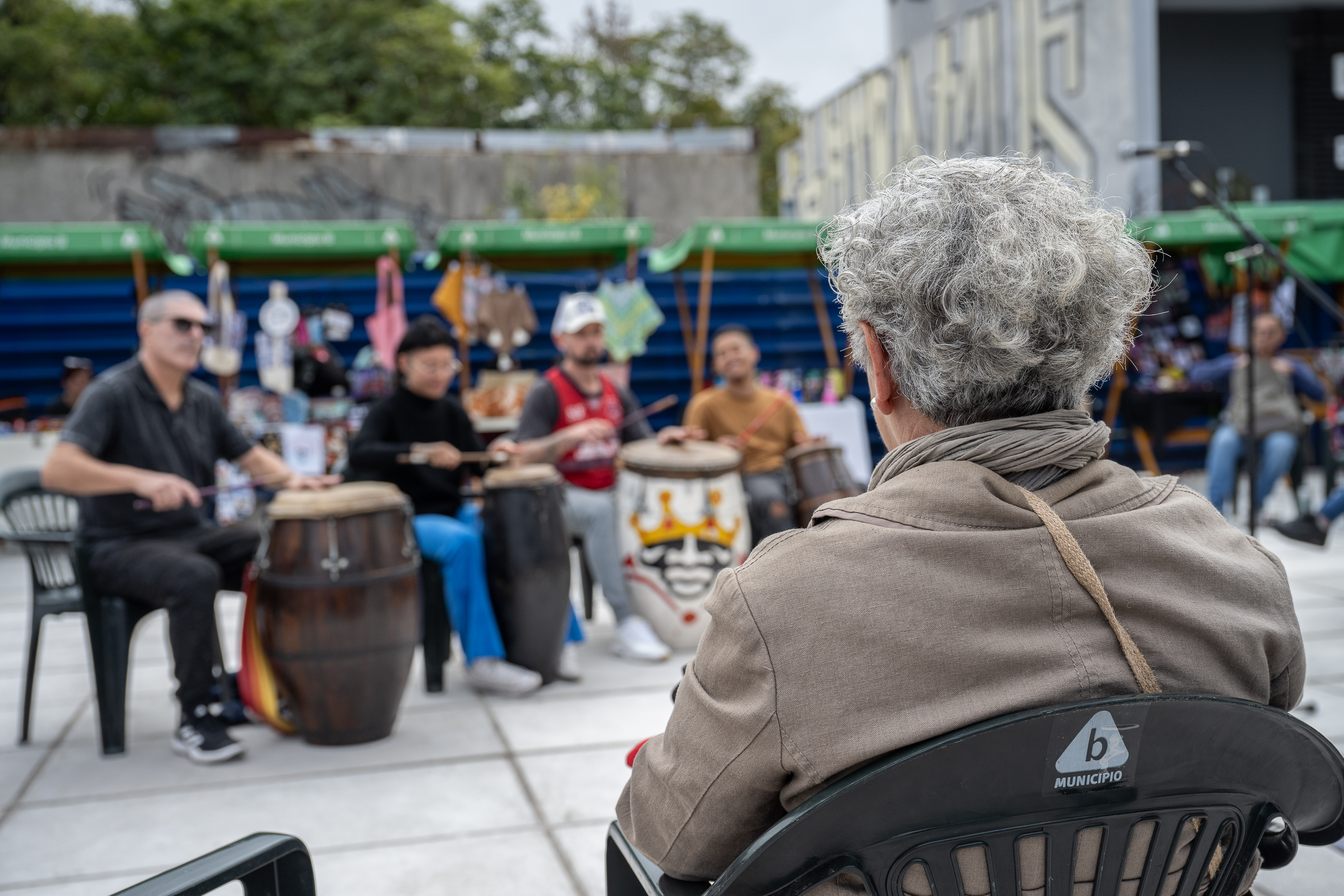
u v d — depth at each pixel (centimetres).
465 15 2848
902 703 79
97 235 630
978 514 83
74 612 308
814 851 79
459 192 1438
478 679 354
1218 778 84
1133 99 958
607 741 304
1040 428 88
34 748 305
